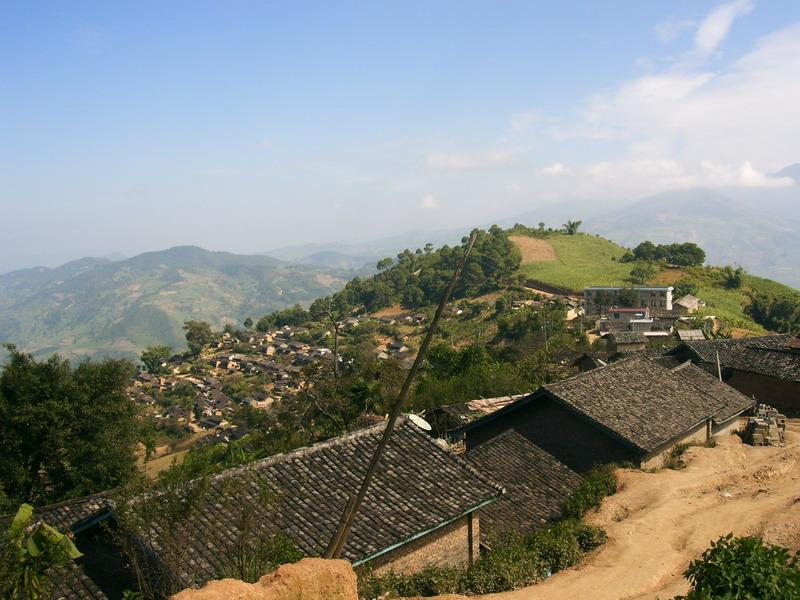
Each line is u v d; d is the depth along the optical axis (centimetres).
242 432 6938
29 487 2539
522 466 1950
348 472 1374
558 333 8475
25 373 2558
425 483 1375
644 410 2152
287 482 1310
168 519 1060
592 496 1750
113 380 2727
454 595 1141
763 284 13425
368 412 3644
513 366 4931
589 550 1489
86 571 1230
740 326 9556
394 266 17638
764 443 2344
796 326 10100
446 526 1320
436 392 3897
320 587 684
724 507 1669
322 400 3666
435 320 892
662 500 1723
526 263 15350
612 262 15325
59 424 2527
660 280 13062
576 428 2103
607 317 10075
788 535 1470
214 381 11212
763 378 3212
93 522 1261
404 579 1191
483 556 1394
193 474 1338
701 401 2331
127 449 2711
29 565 828
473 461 1978
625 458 1997
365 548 1154
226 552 1077
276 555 1063
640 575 1305
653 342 7181
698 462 2036
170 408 9625
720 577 888
